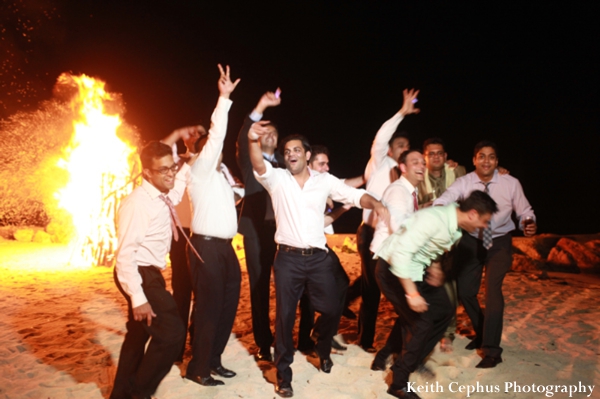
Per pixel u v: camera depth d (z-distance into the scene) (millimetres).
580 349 4613
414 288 3502
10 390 3781
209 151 3830
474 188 4539
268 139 4402
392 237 3740
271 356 4461
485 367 4211
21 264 9258
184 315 4270
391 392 3727
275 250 4383
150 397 3457
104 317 5680
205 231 3898
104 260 9180
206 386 3867
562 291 6883
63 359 4398
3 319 5605
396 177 4703
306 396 3744
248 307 6121
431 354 4461
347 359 4398
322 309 3914
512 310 5887
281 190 3842
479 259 4500
